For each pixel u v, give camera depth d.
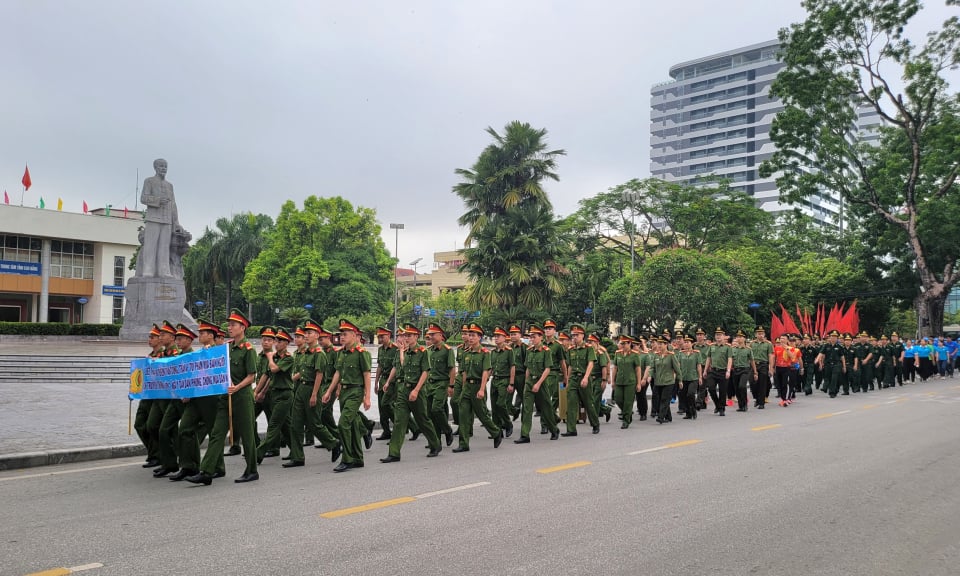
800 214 40.50
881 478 8.53
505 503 7.18
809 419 14.97
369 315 51.72
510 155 38.78
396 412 9.94
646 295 34.50
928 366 28.91
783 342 18.56
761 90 124.50
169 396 8.44
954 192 39.31
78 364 22.95
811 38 35.81
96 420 12.91
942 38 35.25
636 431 13.30
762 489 7.89
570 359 13.21
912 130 37.72
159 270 34.12
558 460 9.86
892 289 45.31
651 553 5.55
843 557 5.55
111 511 6.81
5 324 36.62
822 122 38.28
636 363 14.02
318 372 9.44
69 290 58.78
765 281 41.03
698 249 52.78
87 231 58.84
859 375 22.94
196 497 7.45
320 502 7.21
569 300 44.78
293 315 51.69
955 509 7.07
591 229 55.59
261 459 9.55
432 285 105.62
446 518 6.57
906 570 5.27
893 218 39.72
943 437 12.05
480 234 38.00
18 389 18.91
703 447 11.02
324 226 55.59
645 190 53.50
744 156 125.25
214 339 8.71
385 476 8.67
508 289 36.91
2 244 56.03
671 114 135.75
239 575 4.96
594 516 6.66
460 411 10.94
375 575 4.98
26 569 5.07
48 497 7.43
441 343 11.09
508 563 5.27
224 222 64.94
